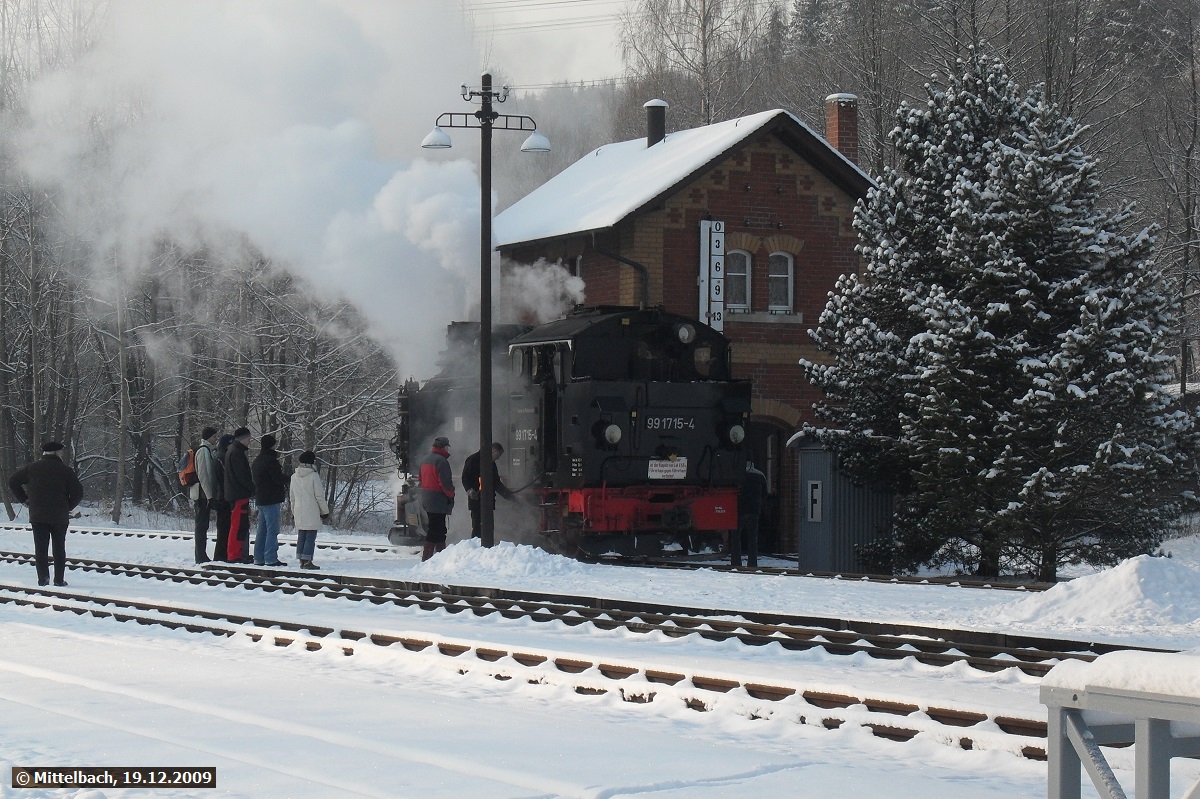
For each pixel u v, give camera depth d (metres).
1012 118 26.14
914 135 26.44
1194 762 8.23
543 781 7.20
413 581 19.22
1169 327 23.38
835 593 18.50
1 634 14.03
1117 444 21.45
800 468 26.16
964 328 22.48
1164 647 12.88
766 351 30.62
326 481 43.75
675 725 9.27
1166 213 46.12
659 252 29.83
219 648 13.38
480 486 22.75
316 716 9.15
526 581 19.77
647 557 24.73
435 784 7.11
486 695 10.43
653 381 24.11
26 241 43.75
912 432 23.44
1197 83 47.88
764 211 30.78
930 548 24.05
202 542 23.97
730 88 54.59
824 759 8.25
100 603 17.19
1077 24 45.53
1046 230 23.17
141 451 48.91
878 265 25.64
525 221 33.84
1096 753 4.83
